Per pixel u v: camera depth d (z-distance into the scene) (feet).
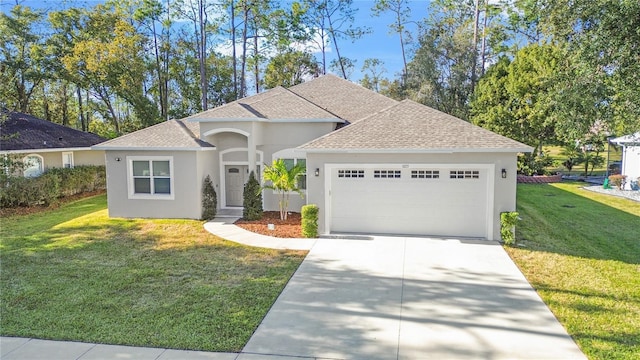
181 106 130.72
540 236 45.65
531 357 21.06
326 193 46.98
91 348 21.89
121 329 24.00
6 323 24.84
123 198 56.75
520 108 93.50
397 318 25.68
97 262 37.11
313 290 30.35
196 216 55.31
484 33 119.34
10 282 31.91
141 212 56.65
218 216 57.11
